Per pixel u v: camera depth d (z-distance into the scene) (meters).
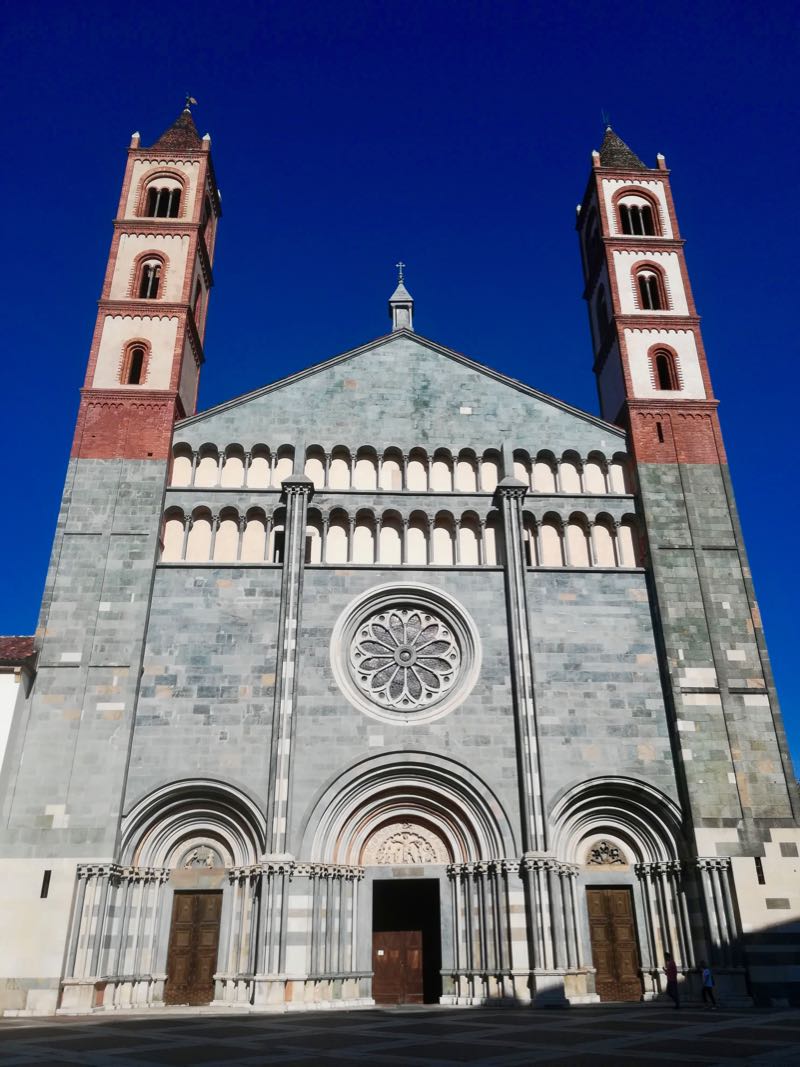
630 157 55.44
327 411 43.81
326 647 37.97
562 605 39.56
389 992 35.28
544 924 32.72
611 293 48.78
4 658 34.56
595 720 37.19
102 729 34.97
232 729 35.91
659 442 43.44
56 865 32.47
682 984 33.41
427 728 36.66
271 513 40.88
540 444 43.91
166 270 47.25
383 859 35.94
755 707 37.06
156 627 37.72
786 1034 22.02
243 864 34.72
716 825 34.66
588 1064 16.75
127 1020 27.81
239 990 32.69
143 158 51.47
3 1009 30.11
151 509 39.88
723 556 40.50
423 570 40.16
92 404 42.41
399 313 53.84
